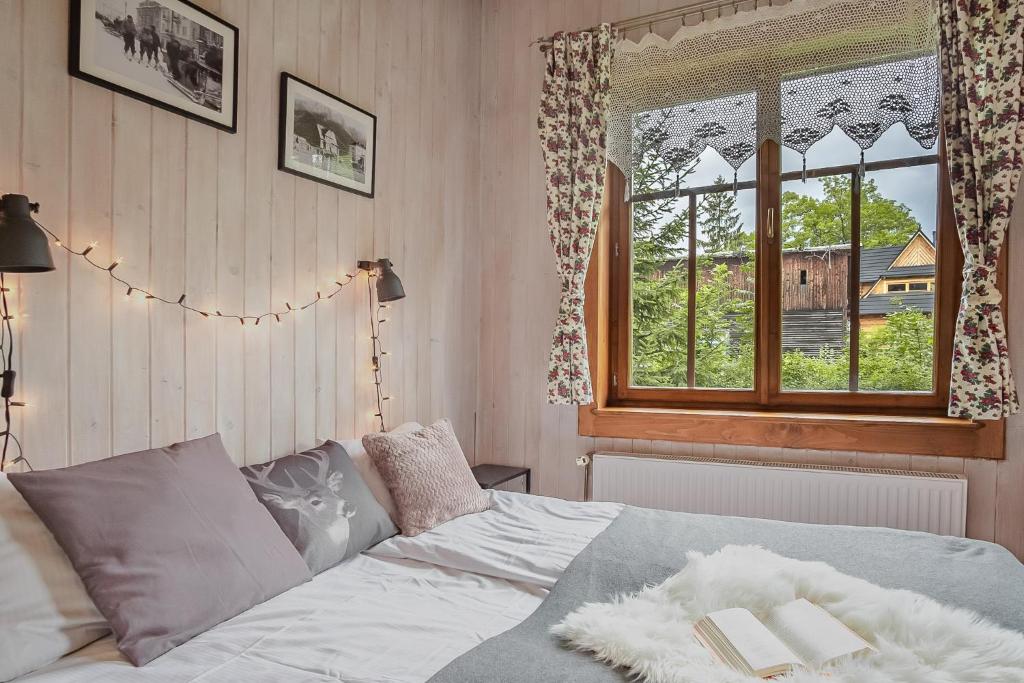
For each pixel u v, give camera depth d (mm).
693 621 1248
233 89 1937
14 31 1428
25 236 1246
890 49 2426
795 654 1098
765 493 2531
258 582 1422
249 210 2008
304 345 2219
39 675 1104
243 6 1992
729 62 2693
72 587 1222
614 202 3072
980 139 2232
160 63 1729
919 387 2553
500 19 3236
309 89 2221
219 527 1429
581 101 2863
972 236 2236
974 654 1052
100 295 1597
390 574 1646
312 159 2236
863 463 2500
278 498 1697
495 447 3248
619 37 2930
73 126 1541
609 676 1071
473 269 3244
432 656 1164
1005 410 2188
